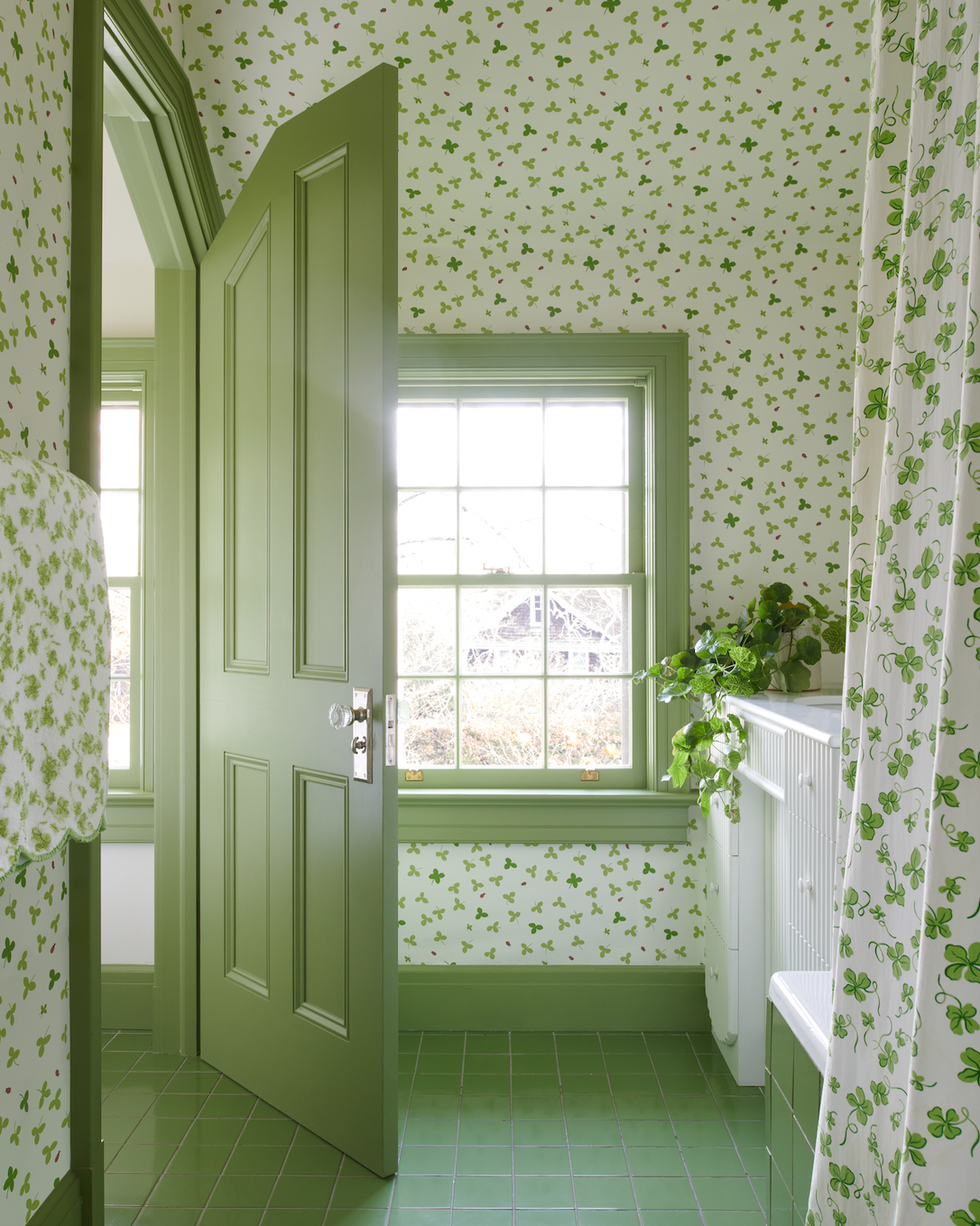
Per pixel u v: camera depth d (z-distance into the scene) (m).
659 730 2.70
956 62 0.95
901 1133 0.99
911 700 1.00
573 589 2.81
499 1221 1.79
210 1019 2.44
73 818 1.22
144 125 2.17
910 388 1.01
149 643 2.79
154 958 2.56
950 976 0.82
